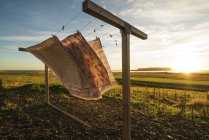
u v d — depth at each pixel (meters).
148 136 10.26
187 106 21.09
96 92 8.13
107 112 15.38
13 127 10.95
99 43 9.84
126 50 7.20
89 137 9.77
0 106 16.17
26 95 22.03
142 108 17.95
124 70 7.29
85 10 5.72
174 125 12.74
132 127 11.75
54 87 27.02
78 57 8.02
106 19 6.35
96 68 8.07
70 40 8.23
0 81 26.17
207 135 10.98
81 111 15.51
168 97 27.56
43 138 9.51
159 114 15.82
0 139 9.20
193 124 13.18
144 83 57.56
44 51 9.57
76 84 8.00
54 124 11.70
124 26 7.00
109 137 9.84
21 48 14.41
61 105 17.70
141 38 8.78
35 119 12.59
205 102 21.80
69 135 9.99
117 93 27.66
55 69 9.37
